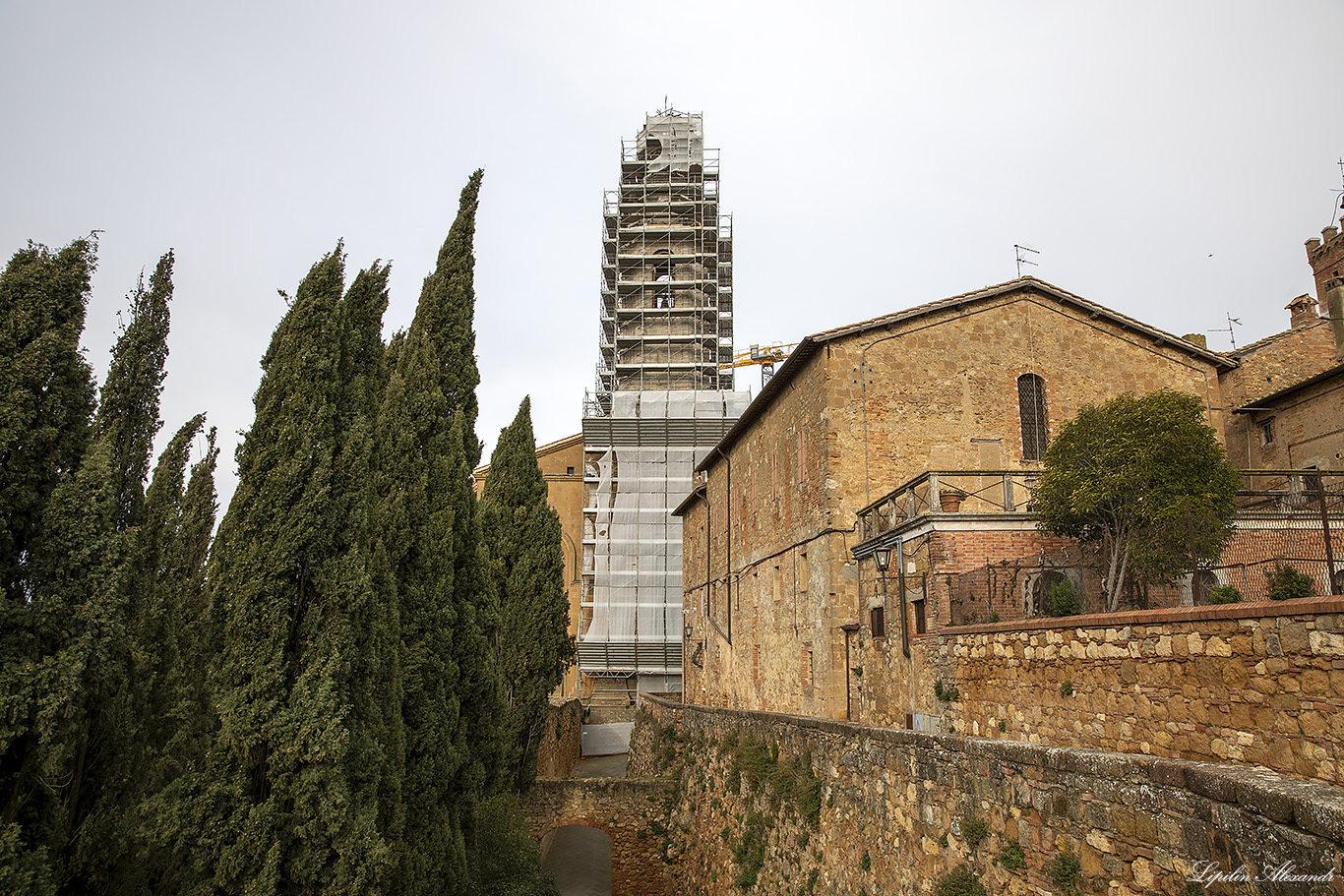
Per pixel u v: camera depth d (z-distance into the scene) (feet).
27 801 24.07
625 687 179.63
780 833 53.62
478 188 68.90
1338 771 22.07
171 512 39.68
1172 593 45.91
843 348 76.69
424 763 47.44
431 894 45.70
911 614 56.13
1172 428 46.11
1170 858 21.06
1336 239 88.28
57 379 26.18
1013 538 52.47
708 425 184.44
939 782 32.99
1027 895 26.58
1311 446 73.97
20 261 26.84
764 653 96.58
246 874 31.94
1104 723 32.55
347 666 35.17
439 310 64.95
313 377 38.01
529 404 97.40
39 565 25.05
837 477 74.18
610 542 182.29
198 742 37.70
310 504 35.81
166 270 36.14
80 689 24.66
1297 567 40.47
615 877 82.89
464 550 61.72
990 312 79.00
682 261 197.98
